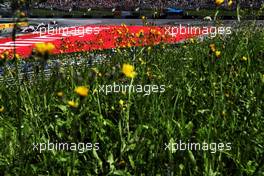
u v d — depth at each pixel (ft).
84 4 211.82
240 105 13.82
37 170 10.51
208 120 11.41
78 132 11.81
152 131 11.38
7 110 14.48
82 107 12.60
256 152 10.66
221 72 16.29
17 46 69.72
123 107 13.04
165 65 18.44
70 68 17.58
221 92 12.57
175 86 14.29
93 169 10.60
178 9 151.94
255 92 13.82
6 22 99.14
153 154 10.65
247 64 17.93
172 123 11.96
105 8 196.24
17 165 10.53
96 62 21.29
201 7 162.91
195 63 19.35
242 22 29.53
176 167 10.07
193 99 14.21
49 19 164.35
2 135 11.84
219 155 10.15
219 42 24.11
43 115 13.23
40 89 15.01
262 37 25.88
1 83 16.69
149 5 186.70
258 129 11.42
